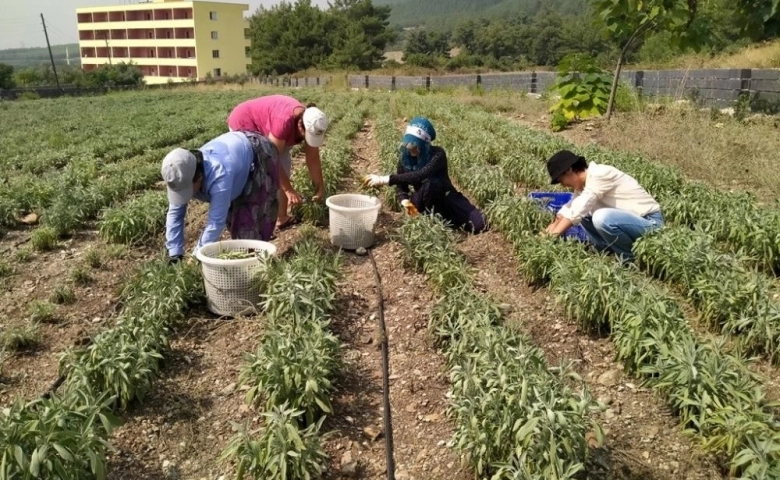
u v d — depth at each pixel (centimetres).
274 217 650
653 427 416
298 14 7406
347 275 654
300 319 480
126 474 387
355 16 7875
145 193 928
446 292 569
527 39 8950
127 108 2798
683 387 401
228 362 498
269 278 537
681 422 413
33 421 334
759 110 1390
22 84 6688
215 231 578
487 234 760
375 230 765
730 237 654
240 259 538
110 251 712
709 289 518
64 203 812
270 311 533
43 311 565
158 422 431
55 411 349
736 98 1494
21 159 1312
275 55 7200
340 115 1942
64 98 4162
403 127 1644
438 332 518
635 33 1387
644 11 1334
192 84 5675
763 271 620
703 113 1402
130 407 441
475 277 623
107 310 591
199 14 8569
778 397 436
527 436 335
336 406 450
